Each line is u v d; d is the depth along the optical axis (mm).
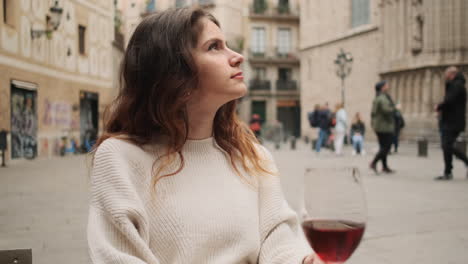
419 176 9523
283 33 43844
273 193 1681
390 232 4656
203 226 1433
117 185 1364
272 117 43719
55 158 16203
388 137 9977
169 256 1420
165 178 1468
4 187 8227
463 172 10086
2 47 13297
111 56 22156
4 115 13570
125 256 1252
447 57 24953
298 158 15438
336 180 1194
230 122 1716
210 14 1544
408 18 27125
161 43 1472
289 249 1575
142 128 1529
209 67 1479
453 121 8680
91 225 1336
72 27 18109
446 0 24797
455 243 4207
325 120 17266
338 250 1184
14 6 13781
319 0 36438
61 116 17500
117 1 24078
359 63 32281
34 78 15328
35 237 4457
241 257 1484
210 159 1581
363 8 32188
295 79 44312
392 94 29016
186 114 1537
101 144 1478
